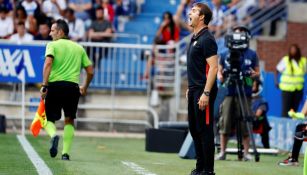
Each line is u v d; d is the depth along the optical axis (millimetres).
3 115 49781
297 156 35500
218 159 37000
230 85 36531
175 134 40406
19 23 55625
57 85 33188
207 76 26484
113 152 39750
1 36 57031
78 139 48062
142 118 54844
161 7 65562
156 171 29906
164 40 57250
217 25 60312
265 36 63531
